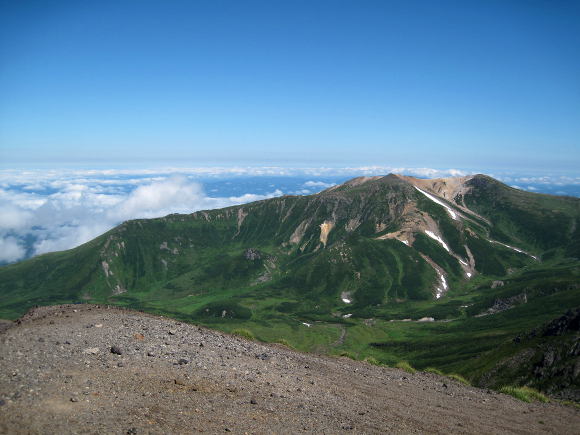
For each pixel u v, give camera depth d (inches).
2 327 758.5
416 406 714.2
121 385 489.1
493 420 721.6
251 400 525.3
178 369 592.7
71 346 593.3
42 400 407.5
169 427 406.0
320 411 557.3
